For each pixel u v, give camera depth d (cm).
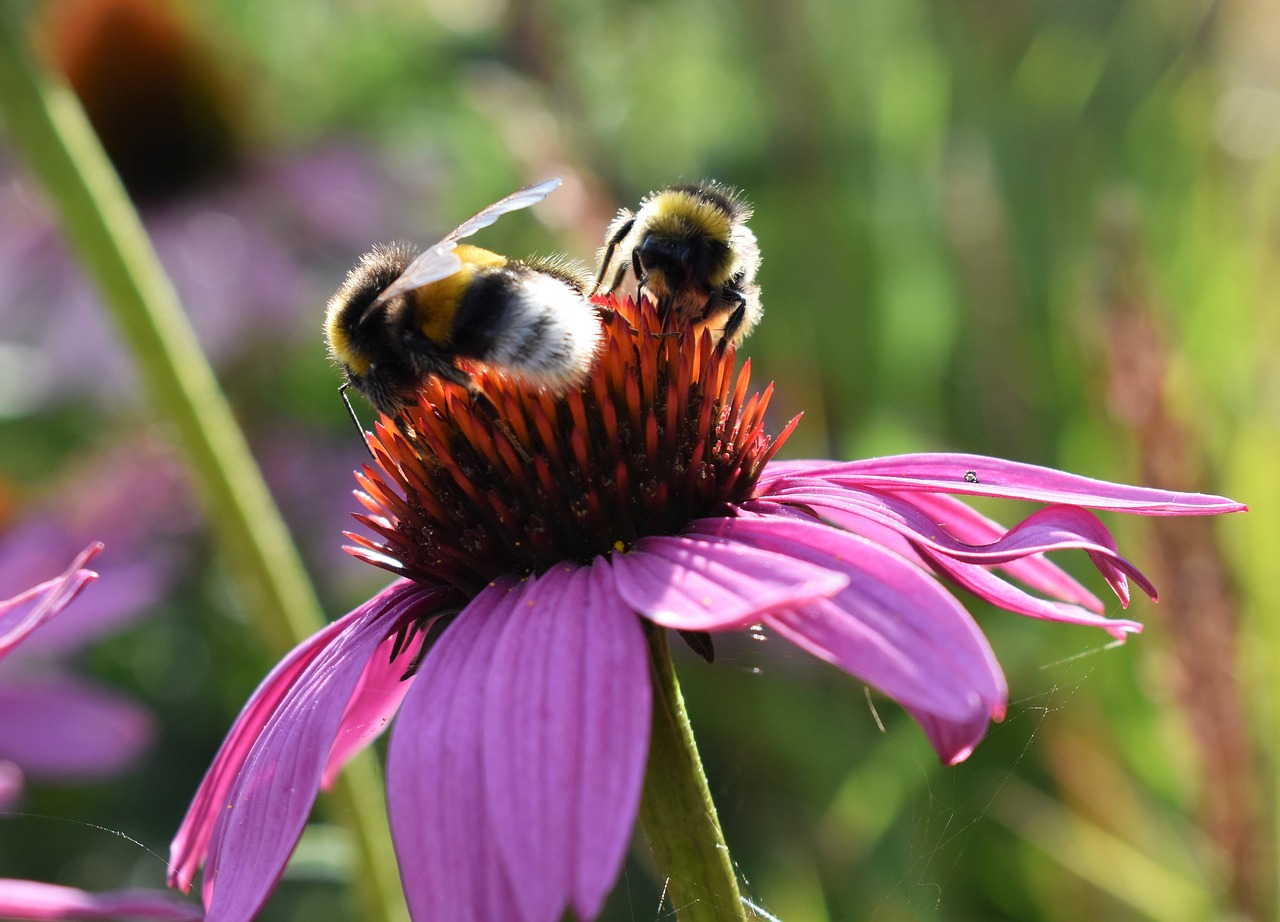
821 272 37
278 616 26
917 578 19
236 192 41
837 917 27
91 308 36
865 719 29
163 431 27
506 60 43
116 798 33
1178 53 40
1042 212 36
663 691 20
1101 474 29
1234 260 32
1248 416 29
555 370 20
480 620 20
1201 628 24
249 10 52
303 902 32
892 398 35
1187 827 27
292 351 39
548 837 18
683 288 22
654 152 46
